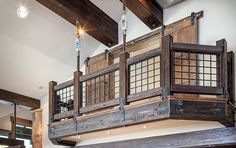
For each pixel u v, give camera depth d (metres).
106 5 7.45
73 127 6.39
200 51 5.13
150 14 6.77
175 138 5.84
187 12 6.66
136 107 5.39
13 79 8.29
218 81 5.11
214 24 6.14
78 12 6.93
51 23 7.41
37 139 9.05
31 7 6.94
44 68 8.39
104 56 8.01
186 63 6.23
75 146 7.65
